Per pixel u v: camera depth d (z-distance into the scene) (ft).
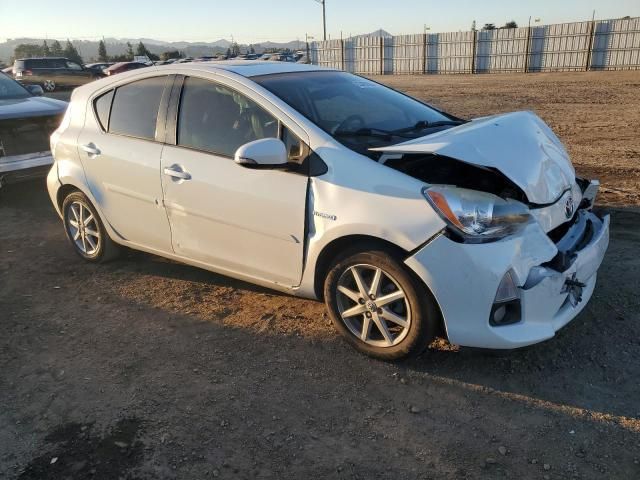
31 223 20.52
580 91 61.26
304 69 13.64
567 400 9.43
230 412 9.52
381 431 8.94
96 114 14.53
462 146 9.73
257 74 12.37
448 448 8.51
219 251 12.39
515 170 9.83
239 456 8.52
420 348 10.10
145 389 10.23
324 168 10.40
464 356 10.77
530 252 9.31
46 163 22.13
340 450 8.57
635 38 96.58
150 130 13.26
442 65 122.62
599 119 40.78
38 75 93.09
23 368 11.06
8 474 8.32
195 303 13.55
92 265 16.12
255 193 11.23
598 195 20.70
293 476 8.11
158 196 13.08
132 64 105.40
